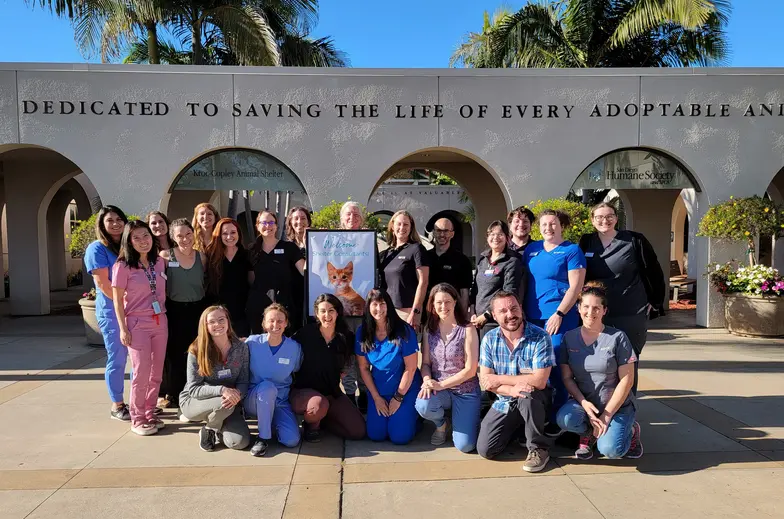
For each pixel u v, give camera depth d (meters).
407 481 3.66
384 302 4.32
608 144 9.30
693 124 9.32
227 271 5.30
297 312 5.38
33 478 3.70
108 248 4.89
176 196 13.95
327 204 9.16
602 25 12.99
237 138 9.02
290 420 4.34
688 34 13.20
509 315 4.00
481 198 14.27
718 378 6.24
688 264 17.91
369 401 4.46
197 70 8.92
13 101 8.74
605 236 4.70
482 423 4.05
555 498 3.40
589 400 4.01
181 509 3.27
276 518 3.16
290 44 15.74
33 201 11.80
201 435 4.22
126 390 5.88
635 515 3.18
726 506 3.28
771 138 9.37
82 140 8.84
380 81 9.12
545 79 9.22
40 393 5.76
